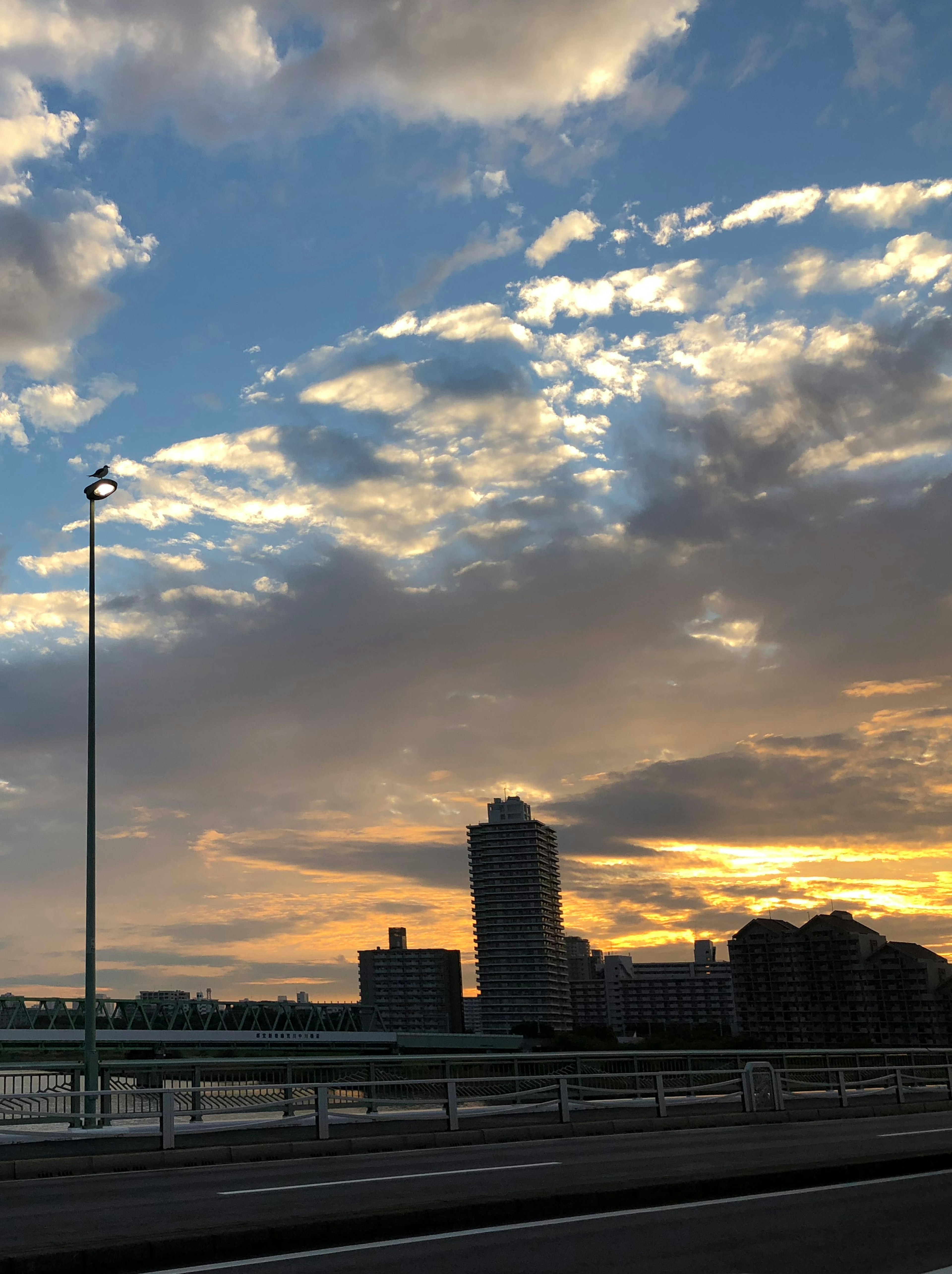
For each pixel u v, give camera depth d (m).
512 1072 26.14
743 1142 21.06
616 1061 28.34
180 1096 21.02
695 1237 10.51
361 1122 22.16
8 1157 17.86
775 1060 33.09
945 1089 36.28
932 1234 10.69
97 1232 11.20
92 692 26.89
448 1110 22.41
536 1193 11.89
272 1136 20.73
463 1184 14.68
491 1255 9.59
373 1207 11.70
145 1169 18.20
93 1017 24.20
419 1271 8.88
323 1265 9.13
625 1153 18.94
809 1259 9.47
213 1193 14.34
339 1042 112.25
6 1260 8.82
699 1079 31.08
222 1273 8.84
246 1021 106.50
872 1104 29.88
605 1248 9.95
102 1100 21.73
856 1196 13.30
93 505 29.09
